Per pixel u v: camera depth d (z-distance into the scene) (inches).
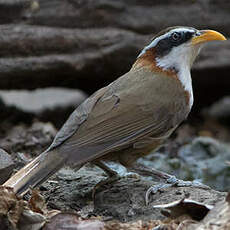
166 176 402.9
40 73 612.1
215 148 617.3
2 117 657.0
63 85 665.0
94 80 668.1
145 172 406.3
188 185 397.7
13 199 332.2
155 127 399.5
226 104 781.3
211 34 427.8
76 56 624.4
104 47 634.2
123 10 647.8
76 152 371.6
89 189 407.2
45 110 680.4
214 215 316.5
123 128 387.2
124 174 417.1
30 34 604.4
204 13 681.0
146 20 655.1
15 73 599.5
